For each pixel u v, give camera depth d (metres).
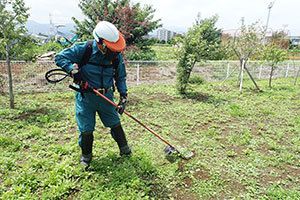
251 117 7.41
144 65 12.41
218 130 6.32
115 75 4.18
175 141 5.54
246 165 4.69
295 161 4.95
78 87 3.88
